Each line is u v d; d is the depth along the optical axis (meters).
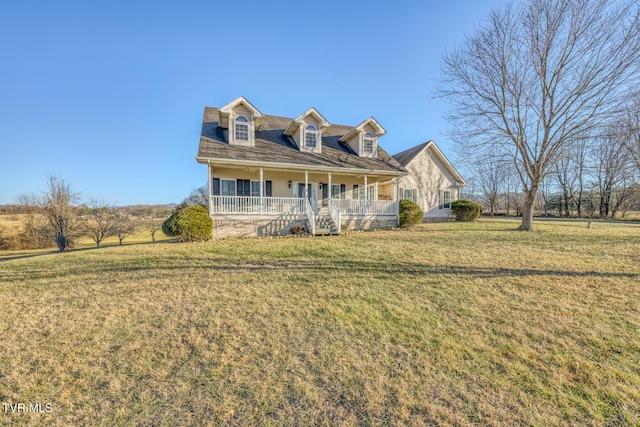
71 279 5.70
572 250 8.18
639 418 2.06
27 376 2.64
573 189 29.80
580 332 3.38
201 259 7.39
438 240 10.38
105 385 2.51
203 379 2.58
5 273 6.18
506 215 32.56
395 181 15.75
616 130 11.47
